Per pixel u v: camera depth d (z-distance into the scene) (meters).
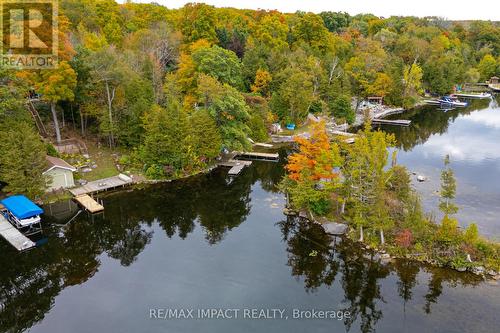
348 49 147.00
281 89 97.19
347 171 48.44
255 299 36.56
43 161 52.44
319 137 49.22
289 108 96.75
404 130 100.62
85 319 33.84
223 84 78.25
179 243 46.34
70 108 73.94
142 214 53.47
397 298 36.53
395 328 32.66
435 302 35.72
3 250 43.88
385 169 69.56
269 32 132.50
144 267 41.41
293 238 47.22
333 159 48.03
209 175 67.69
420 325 32.91
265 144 86.31
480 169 70.50
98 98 69.88
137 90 69.88
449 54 165.12
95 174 62.22
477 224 49.59
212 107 71.06
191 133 66.75
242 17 150.12
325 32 142.12
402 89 129.38
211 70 83.75
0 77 53.97
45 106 71.62
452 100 138.62
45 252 44.25
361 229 45.78
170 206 55.88
